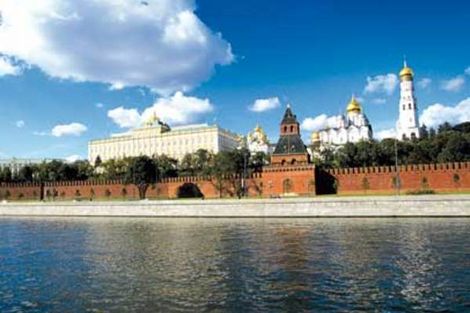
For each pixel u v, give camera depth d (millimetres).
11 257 48156
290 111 132000
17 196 167250
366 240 51906
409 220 74500
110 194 152125
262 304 27625
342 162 148625
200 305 27781
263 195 126688
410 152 147125
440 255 41094
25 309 28125
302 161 126875
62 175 177375
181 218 95562
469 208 76812
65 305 28750
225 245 51656
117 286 33188
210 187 137125
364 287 30812
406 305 26719
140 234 66375
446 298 27844
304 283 32312
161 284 33312
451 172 112125
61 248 54344
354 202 83750
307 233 60688
